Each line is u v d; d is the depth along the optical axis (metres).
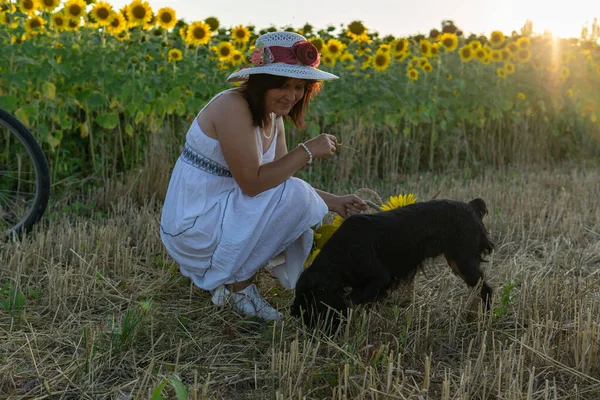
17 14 5.63
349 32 7.64
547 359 2.65
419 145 7.86
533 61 9.53
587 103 9.85
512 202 5.89
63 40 6.20
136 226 4.74
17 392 2.56
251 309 3.38
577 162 9.29
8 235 4.59
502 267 4.21
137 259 4.21
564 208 5.84
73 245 4.27
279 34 3.15
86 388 2.59
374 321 3.12
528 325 3.18
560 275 3.93
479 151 8.87
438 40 8.64
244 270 3.39
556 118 9.49
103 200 5.62
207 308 3.47
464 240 3.38
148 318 3.20
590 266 4.41
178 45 7.03
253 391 2.61
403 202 3.57
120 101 6.21
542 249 4.81
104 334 3.01
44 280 3.84
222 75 6.84
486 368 2.49
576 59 10.32
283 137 3.73
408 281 3.35
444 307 3.49
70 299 3.54
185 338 3.11
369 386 2.37
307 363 2.73
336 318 2.96
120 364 2.78
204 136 3.30
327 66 7.06
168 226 3.47
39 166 4.68
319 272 3.00
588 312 2.82
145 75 6.29
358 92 7.34
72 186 6.04
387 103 7.38
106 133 6.50
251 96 3.19
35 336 3.03
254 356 2.91
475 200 3.65
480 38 10.21
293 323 3.10
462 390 2.42
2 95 5.62
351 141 7.07
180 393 1.96
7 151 5.59
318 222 3.40
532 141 9.12
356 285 3.08
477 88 8.35
